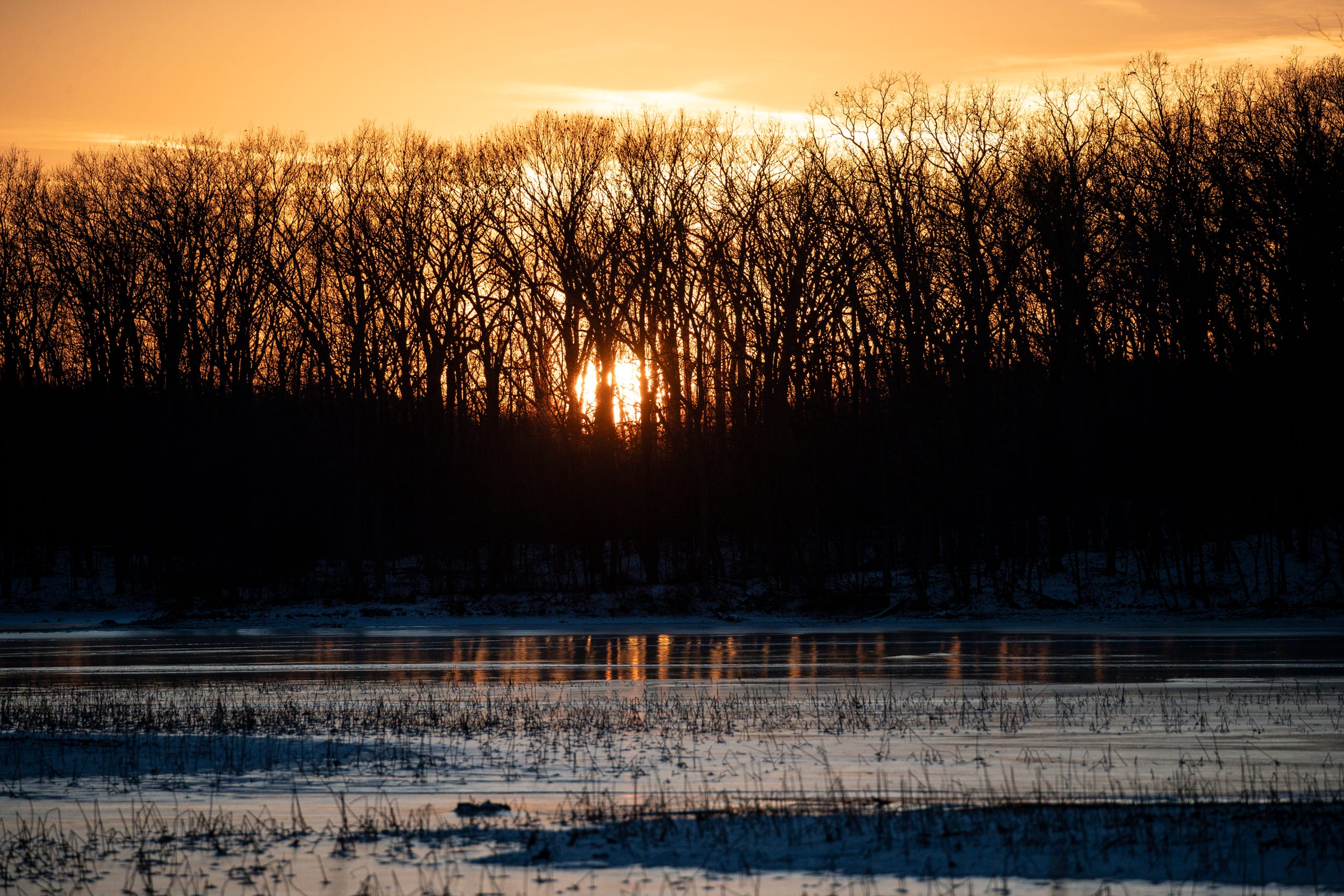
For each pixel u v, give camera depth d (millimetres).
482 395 132125
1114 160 108312
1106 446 106688
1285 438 97250
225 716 41875
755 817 24297
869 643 74750
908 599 103688
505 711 42844
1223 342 101062
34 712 43531
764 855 21422
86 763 33156
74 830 25266
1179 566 101875
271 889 20391
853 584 112375
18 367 134125
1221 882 19203
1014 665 58094
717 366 120812
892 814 24141
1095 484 109312
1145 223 105750
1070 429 110062
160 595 115375
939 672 55375
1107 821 22969
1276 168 97625
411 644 78562
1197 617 92750
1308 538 107125
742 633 85812
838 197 115375
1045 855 20828
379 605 109688
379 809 26703
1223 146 103062
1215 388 100500
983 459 105062
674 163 118000
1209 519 109438
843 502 118750
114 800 28375
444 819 25469
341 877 20922
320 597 113250
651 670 58406
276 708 44750
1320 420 96125
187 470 118500
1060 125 112312
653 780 29484
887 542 108625
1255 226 99188
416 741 36250
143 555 134125
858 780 28938
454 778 30281
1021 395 109688
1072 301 108938
